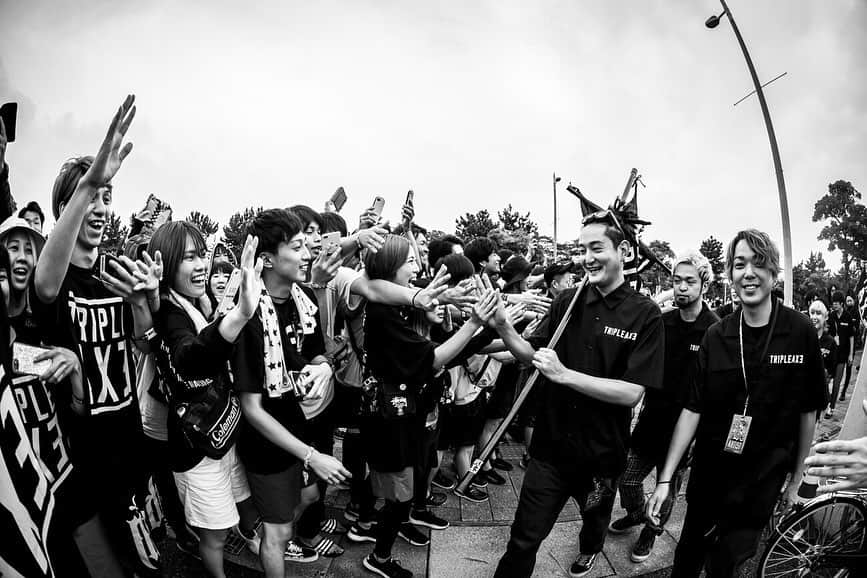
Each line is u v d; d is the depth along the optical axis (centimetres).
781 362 236
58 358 187
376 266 271
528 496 253
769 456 238
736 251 241
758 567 267
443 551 321
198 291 241
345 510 355
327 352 310
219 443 221
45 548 152
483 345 301
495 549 324
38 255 196
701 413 256
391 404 263
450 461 466
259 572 287
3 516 136
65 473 192
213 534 233
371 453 274
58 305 195
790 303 819
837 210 4744
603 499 265
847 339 795
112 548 214
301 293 268
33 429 180
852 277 4303
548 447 254
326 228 329
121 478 219
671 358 329
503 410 435
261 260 204
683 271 323
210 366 199
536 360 238
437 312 334
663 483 253
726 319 255
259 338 222
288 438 221
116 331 221
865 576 244
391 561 288
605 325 254
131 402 228
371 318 270
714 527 254
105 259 232
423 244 518
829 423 682
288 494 238
